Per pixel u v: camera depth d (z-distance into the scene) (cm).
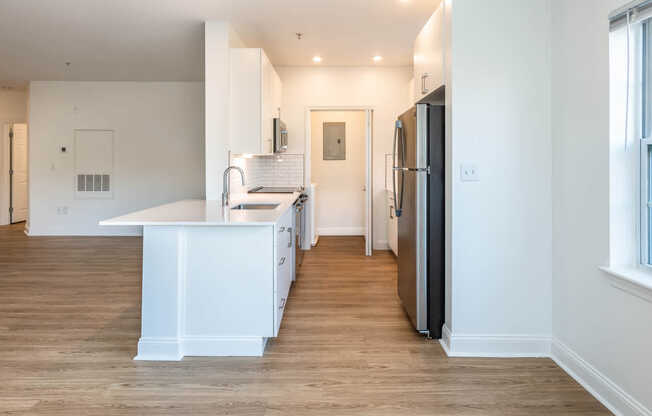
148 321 274
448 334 286
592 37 229
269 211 315
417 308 313
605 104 218
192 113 773
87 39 516
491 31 272
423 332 317
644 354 193
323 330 325
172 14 430
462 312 279
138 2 401
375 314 363
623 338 207
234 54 449
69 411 212
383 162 668
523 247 277
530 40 272
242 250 276
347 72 656
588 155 234
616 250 216
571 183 251
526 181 275
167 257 273
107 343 297
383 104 659
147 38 509
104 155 775
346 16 438
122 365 264
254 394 230
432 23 316
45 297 405
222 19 443
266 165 664
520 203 275
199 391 233
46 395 228
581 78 239
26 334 313
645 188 211
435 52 307
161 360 272
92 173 776
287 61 624
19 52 574
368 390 234
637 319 197
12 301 392
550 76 272
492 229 276
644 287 187
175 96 772
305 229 664
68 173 774
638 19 198
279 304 297
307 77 656
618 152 214
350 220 836
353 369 260
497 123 273
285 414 210
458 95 273
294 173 664
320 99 657
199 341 278
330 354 281
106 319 345
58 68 666
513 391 232
